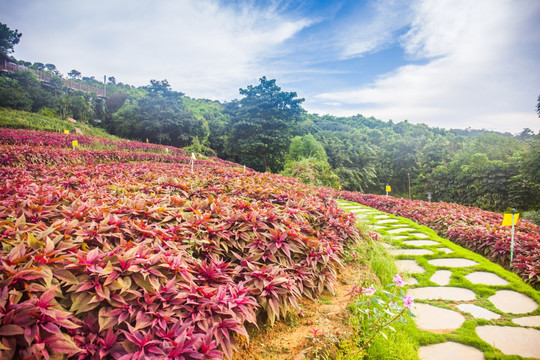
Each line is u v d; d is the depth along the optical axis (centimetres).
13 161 830
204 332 182
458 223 790
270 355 209
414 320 341
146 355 149
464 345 295
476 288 422
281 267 286
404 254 561
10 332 128
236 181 598
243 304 206
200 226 286
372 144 4741
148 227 262
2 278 147
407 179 4072
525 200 2106
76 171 655
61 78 4306
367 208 1138
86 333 159
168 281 195
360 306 282
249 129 3203
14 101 2933
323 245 333
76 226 235
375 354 253
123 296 174
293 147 2567
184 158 1945
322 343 221
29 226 227
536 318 347
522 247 566
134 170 743
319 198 604
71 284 181
